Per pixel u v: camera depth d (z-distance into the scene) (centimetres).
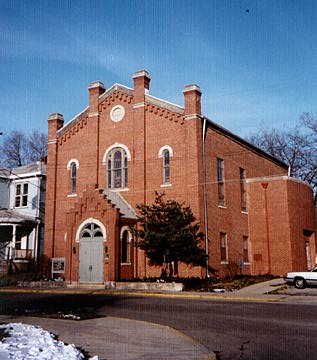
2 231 3741
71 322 1341
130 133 3045
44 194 3866
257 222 3303
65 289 2614
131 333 1155
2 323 1282
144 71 3056
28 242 3725
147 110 3000
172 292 2312
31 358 793
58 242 3189
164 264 2630
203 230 2703
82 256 2794
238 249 3120
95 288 2628
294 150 5509
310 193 3609
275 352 950
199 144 2794
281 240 3189
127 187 2994
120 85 3141
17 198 3900
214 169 2947
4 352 828
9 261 3422
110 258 2658
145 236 2525
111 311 1639
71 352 864
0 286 2992
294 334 1148
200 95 2891
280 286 2530
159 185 2866
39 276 3206
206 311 1612
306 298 2080
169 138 2881
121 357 880
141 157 2950
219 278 2755
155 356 891
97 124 3180
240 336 1139
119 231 2719
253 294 2231
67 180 3247
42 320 1380
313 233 3559
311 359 880
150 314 1552
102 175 3100
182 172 2797
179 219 2553
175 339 1075
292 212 3238
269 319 1405
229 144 3212
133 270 2783
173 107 2894
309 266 3466
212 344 1048
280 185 3259
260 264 3238
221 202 3014
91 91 3250
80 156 3219
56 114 3394
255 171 3609
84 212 2831
